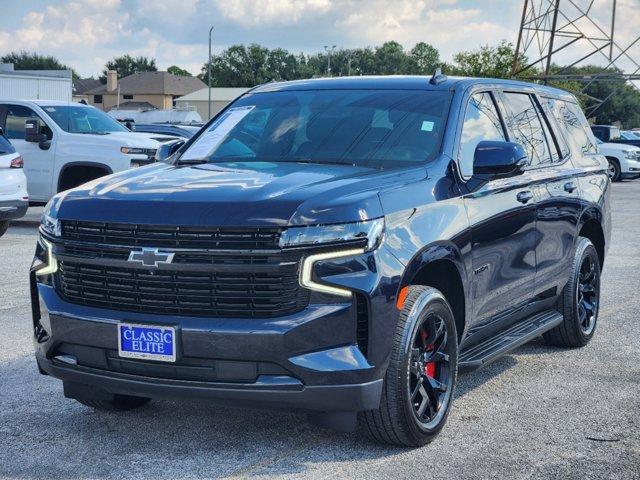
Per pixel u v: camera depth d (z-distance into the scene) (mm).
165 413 5047
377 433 4371
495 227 5105
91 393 4598
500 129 5617
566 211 6293
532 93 6383
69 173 14484
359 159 4934
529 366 6227
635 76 38625
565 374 6004
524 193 5562
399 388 4219
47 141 14492
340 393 3990
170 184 4406
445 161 4883
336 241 3969
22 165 12578
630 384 5750
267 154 5164
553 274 6168
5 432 4734
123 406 5012
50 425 4852
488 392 5551
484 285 5043
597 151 7348
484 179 5074
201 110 108750
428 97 5328
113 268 4168
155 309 4102
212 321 3982
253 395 3980
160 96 119750
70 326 4285
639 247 12719
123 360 4184
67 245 4289
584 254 6652
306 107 5488
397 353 4199
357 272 4000
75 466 4254
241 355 3949
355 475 4117
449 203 4688
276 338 3904
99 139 14289
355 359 3998
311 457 4352
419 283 4652
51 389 5531
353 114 5297
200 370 4047
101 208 4223
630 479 4102
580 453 4441
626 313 8102
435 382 4609
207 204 4055
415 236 4305
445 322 4586
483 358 5062
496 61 56094
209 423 4875
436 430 4555
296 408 4020
